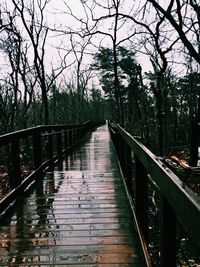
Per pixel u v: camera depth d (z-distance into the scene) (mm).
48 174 8695
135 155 3910
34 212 5328
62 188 6988
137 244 3959
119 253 3732
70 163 10727
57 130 12242
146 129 24422
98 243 4031
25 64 24312
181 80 35844
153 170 2318
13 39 21453
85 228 4562
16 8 21391
